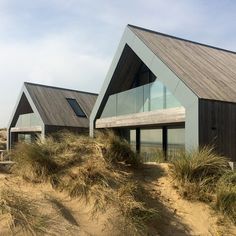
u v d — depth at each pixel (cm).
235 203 677
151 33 1413
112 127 1552
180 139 1290
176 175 754
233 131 1041
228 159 949
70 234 514
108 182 671
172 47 1339
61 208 576
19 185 666
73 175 680
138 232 569
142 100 1355
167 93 1198
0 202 534
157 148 1288
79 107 2497
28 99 2422
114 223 566
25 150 745
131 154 791
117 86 1602
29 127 2392
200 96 995
